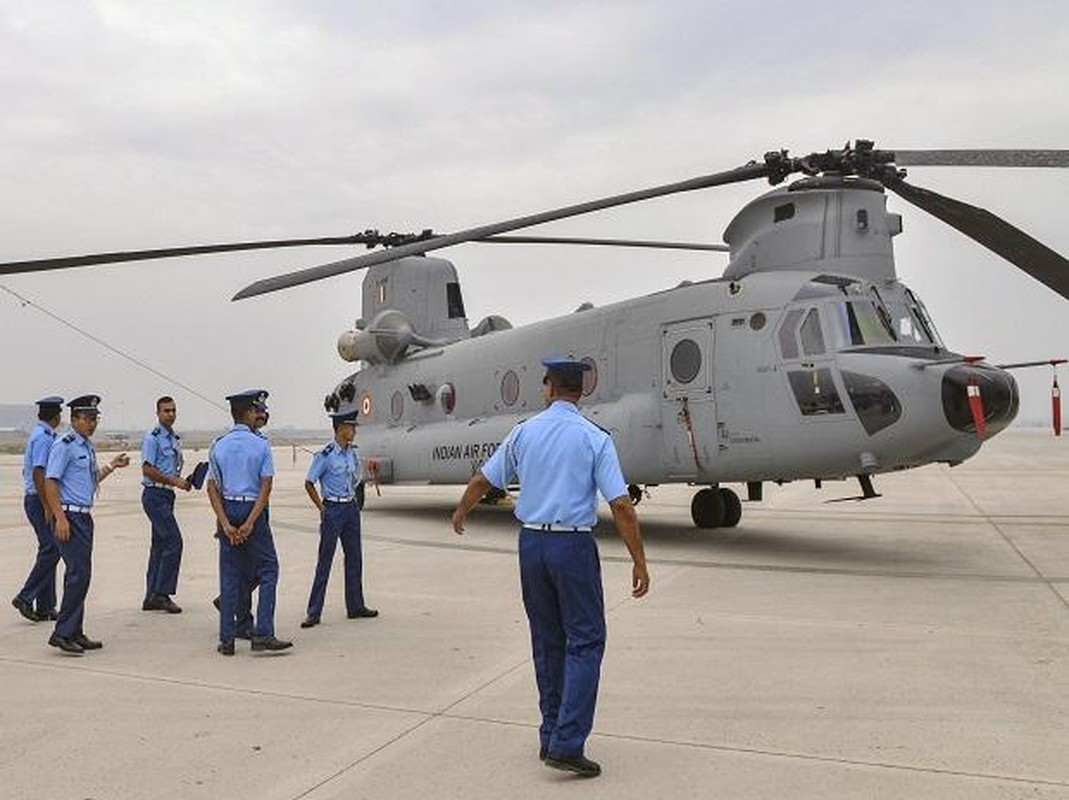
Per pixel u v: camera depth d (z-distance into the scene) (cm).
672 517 1633
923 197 1100
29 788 412
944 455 1041
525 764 435
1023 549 1157
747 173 1166
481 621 769
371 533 1459
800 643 664
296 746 465
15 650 693
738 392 1161
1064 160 985
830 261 1154
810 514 1648
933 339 1142
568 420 447
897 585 905
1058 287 1070
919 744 449
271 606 681
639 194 1128
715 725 485
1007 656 618
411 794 400
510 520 1672
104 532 1520
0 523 1698
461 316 1950
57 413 821
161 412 852
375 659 646
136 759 448
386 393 1888
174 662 649
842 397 1061
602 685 562
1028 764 420
